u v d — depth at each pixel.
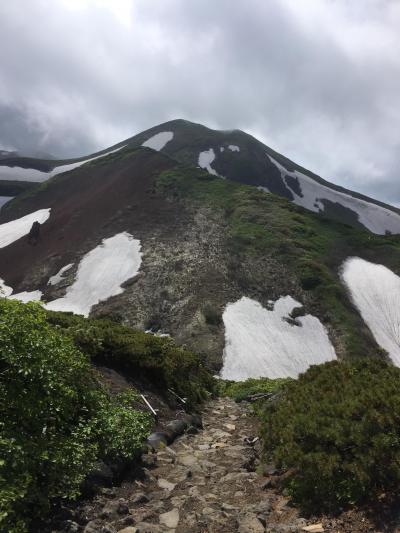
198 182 119.44
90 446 8.72
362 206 194.88
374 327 70.94
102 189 125.50
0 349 8.56
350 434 8.27
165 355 18.66
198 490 8.75
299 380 14.37
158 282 75.81
